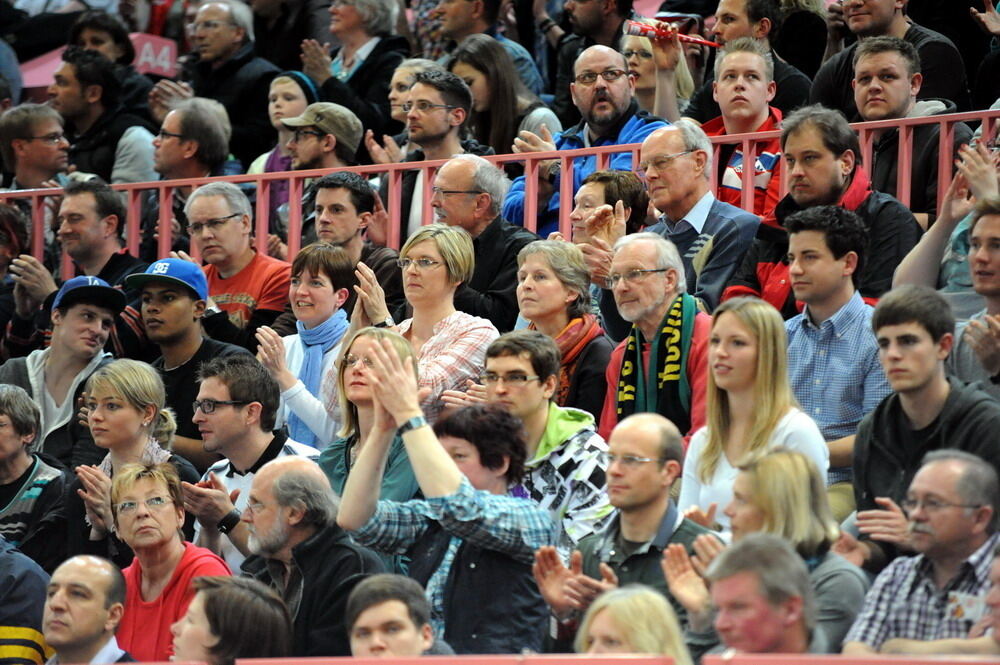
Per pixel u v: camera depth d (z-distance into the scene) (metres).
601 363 27.70
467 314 30.06
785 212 29.36
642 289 26.61
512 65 38.62
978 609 19.70
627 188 30.97
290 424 30.91
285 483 23.52
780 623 17.62
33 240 39.62
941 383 22.80
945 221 28.14
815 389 25.83
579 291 28.20
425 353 28.38
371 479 22.83
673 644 18.69
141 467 25.50
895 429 23.14
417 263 29.05
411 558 23.34
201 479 29.34
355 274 31.19
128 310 34.97
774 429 22.86
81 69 43.84
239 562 26.89
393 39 43.88
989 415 22.44
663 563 20.75
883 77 32.09
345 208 33.69
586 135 36.16
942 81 34.88
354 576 23.03
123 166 43.09
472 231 31.84
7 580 25.89
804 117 29.11
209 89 44.84
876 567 22.11
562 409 25.20
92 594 24.19
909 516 20.28
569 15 44.06
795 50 38.75
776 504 20.05
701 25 41.12
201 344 32.84
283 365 30.30
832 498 24.78
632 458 21.84
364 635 20.52
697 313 26.62
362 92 43.22
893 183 31.78
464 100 35.97
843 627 19.88
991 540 19.94
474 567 22.59
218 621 21.59
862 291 28.92
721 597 17.83
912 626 19.92
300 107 41.28
